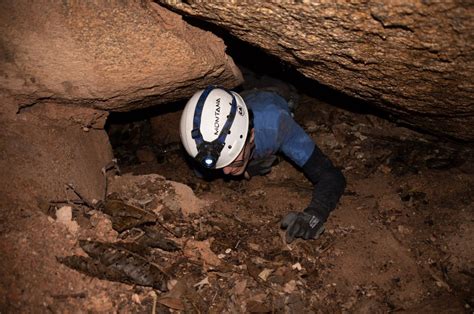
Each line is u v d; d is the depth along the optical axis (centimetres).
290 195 302
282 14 198
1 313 193
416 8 170
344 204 291
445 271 254
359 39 201
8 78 234
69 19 222
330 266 254
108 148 300
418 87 234
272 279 242
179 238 250
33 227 217
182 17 235
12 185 226
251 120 277
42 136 252
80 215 238
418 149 324
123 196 272
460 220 273
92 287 212
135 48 233
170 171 341
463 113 256
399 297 244
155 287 221
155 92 263
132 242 235
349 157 329
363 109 351
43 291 203
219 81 288
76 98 254
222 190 314
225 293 231
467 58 193
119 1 222
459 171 303
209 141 262
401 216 281
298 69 263
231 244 258
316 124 357
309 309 234
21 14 222
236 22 218
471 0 161
